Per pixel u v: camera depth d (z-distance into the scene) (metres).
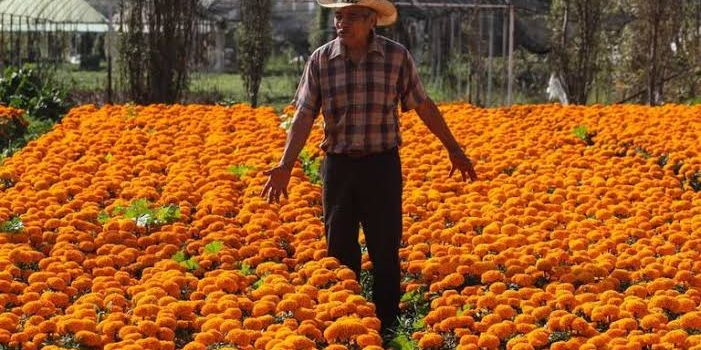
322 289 7.65
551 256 8.25
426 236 9.05
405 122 14.05
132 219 9.14
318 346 6.91
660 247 8.66
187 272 8.13
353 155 7.74
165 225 9.12
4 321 6.76
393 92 7.73
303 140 7.76
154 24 19.81
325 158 7.93
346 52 7.68
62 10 37.06
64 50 33.62
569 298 7.39
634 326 6.99
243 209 9.56
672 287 7.81
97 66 44.75
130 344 6.38
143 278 7.92
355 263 8.09
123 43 20.00
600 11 22.14
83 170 11.12
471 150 12.49
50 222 8.97
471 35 25.80
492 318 7.15
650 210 9.99
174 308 7.07
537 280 8.16
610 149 12.80
